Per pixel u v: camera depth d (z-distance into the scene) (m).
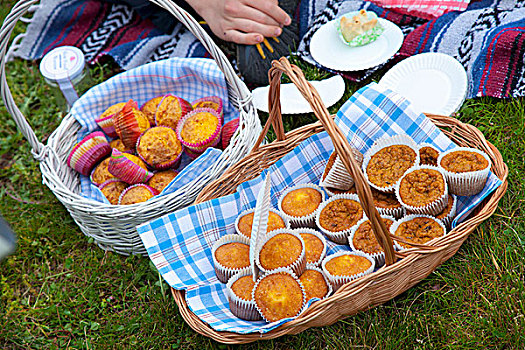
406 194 2.10
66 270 2.74
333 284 2.00
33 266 2.77
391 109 2.33
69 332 2.50
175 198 2.36
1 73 2.26
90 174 2.80
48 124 3.47
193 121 2.74
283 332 1.81
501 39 2.83
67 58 3.13
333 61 3.18
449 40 3.07
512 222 2.42
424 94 2.89
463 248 2.37
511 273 2.23
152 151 2.67
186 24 2.48
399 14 3.34
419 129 2.28
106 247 2.72
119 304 2.56
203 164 2.47
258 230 1.89
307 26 3.48
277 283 1.94
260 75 3.21
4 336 2.51
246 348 2.25
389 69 3.12
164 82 3.00
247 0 3.12
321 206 2.24
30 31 3.78
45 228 2.91
